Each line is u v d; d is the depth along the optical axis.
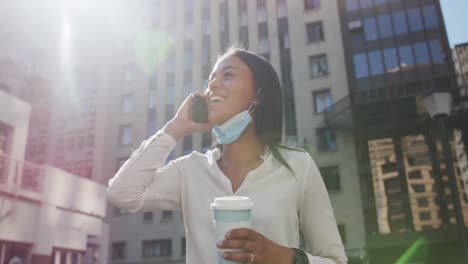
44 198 12.23
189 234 1.40
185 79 27.73
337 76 24.14
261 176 1.35
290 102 24.80
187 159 1.52
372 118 22.12
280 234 1.24
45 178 12.39
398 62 22.75
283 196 1.30
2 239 10.64
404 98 21.58
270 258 0.95
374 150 22.38
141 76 28.73
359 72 23.58
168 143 1.41
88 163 26.45
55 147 27.09
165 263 23.67
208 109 1.47
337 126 23.14
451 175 5.90
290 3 27.03
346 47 24.47
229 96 1.43
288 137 24.05
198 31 28.80
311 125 23.86
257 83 1.48
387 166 21.84
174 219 24.48
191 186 1.41
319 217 1.36
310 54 25.30
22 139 12.75
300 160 1.41
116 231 25.22
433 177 20.89
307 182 1.37
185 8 29.78
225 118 1.43
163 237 24.30
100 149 26.64
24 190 11.53
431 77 21.66
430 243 19.84
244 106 1.45
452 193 5.84
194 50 28.36
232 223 0.94
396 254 20.36
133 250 24.55
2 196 10.88
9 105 12.35
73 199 13.48
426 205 20.55
